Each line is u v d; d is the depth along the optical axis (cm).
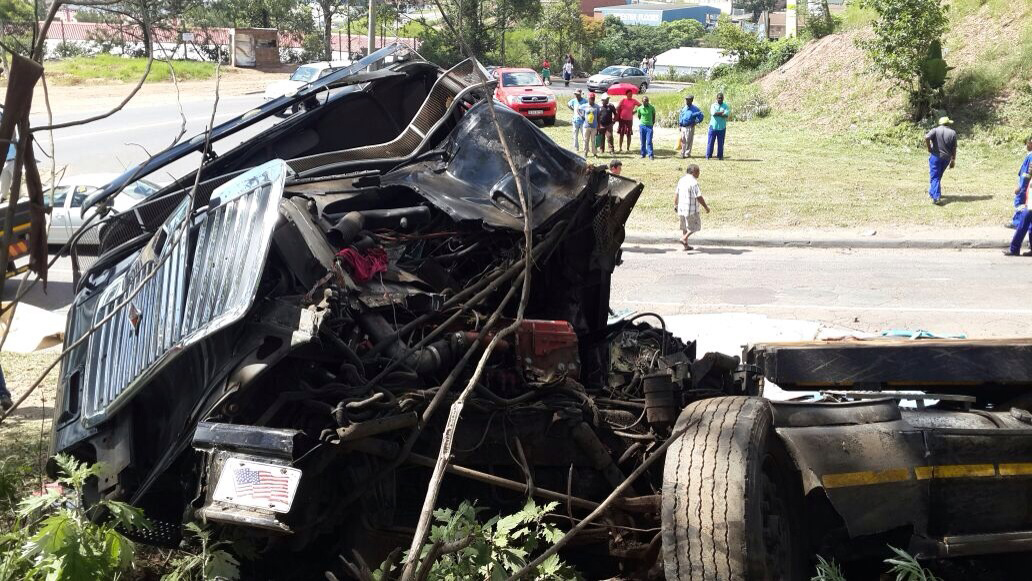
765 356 507
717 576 362
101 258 568
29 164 284
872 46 2523
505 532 357
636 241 1627
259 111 643
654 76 7819
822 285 1285
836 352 491
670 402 447
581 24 7394
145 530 439
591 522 431
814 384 497
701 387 513
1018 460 429
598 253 559
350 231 467
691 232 1557
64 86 4109
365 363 431
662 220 1755
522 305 309
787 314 1127
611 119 2462
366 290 455
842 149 2456
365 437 384
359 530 406
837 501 396
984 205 1789
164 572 448
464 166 557
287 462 359
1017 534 420
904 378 483
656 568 428
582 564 467
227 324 387
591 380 530
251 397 410
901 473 409
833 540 445
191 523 378
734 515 364
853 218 1723
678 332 1022
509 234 520
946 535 415
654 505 418
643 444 457
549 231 527
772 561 378
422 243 523
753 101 3016
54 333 968
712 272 1383
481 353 461
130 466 433
